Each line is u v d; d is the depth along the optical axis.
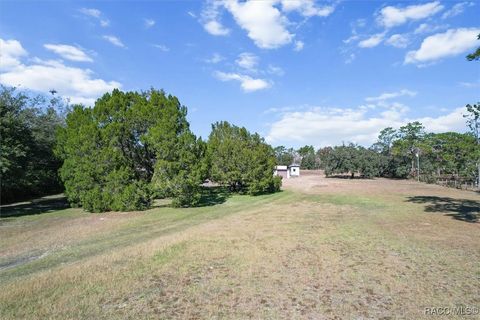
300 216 15.23
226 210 18.11
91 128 18.98
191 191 19.95
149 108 20.66
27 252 9.70
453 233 10.86
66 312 5.25
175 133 19.88
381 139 66.94
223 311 5.23
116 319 4.99
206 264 7.71
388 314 5.07
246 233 11.21
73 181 19.53
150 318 5.02
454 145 39.28
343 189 31.47
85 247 10.02
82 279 6.74
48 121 25.69
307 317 5.00
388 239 10.01
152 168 22.66
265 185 27.33
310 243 9.62
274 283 6.44
